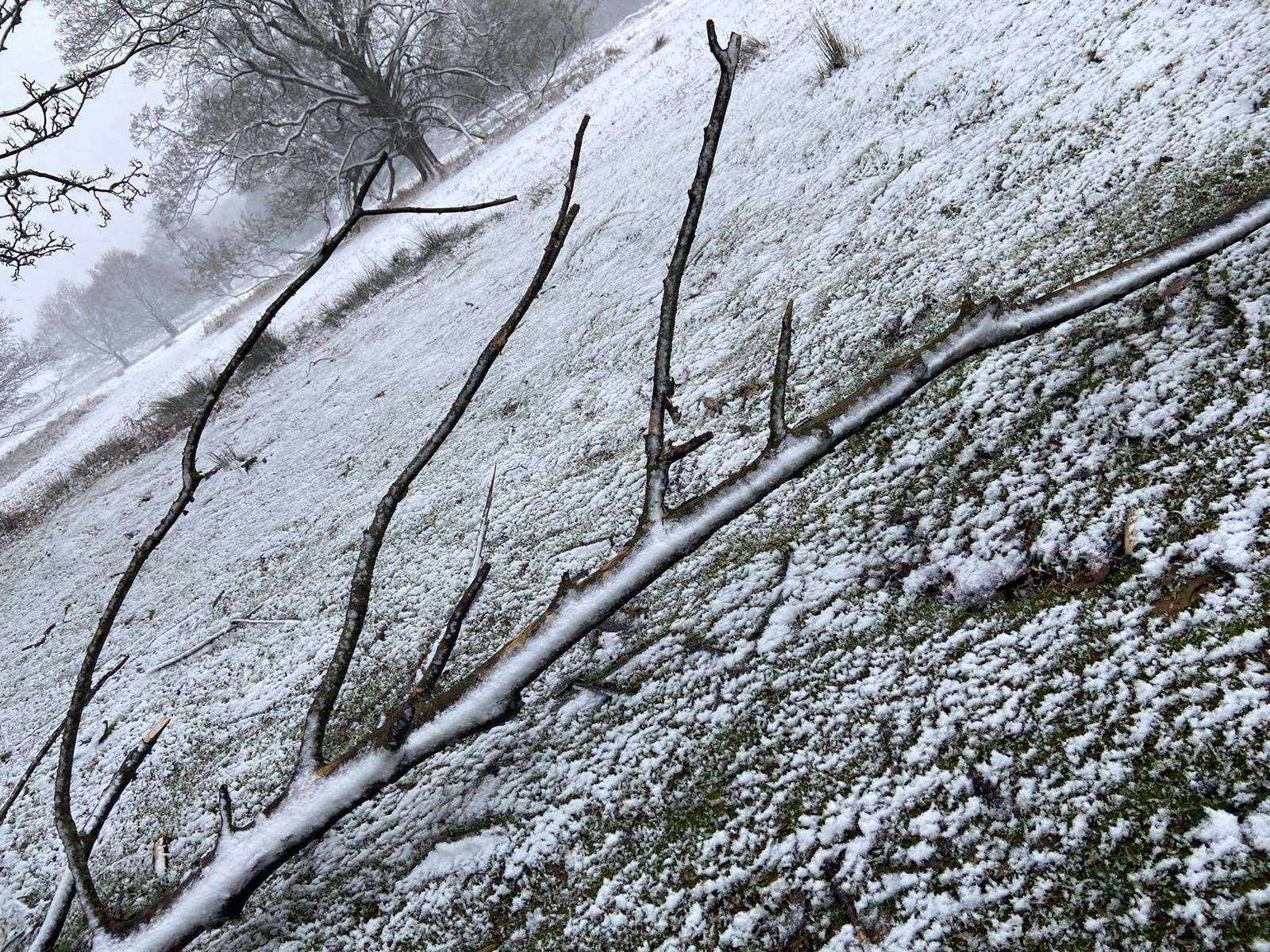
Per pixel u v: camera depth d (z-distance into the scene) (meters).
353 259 16.48
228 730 2.85
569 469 3.21
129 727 3.27
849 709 1.55
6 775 3.51
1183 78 2.63
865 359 2.57
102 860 2.47
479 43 24.09
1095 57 3.15
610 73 15.95
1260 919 0.95
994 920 1.12
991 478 1.82
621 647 2.07
